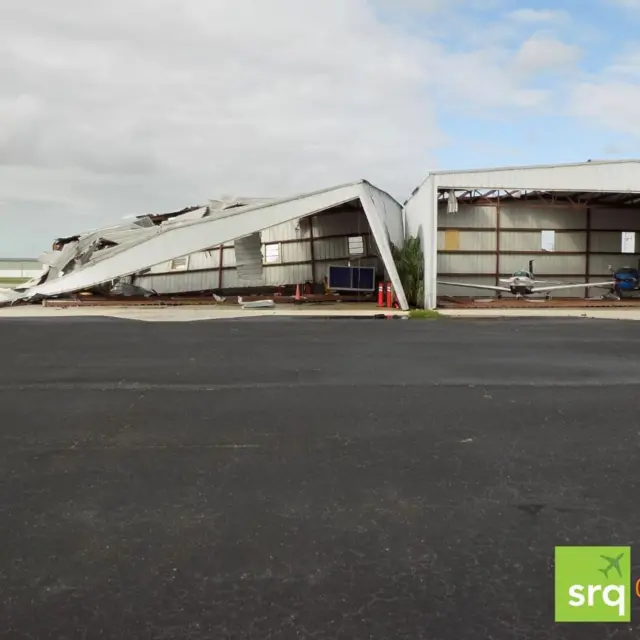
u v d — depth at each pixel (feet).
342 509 11.73
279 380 25.26
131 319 57.41
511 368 28.27
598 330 47.26
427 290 73.72
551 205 93.04
